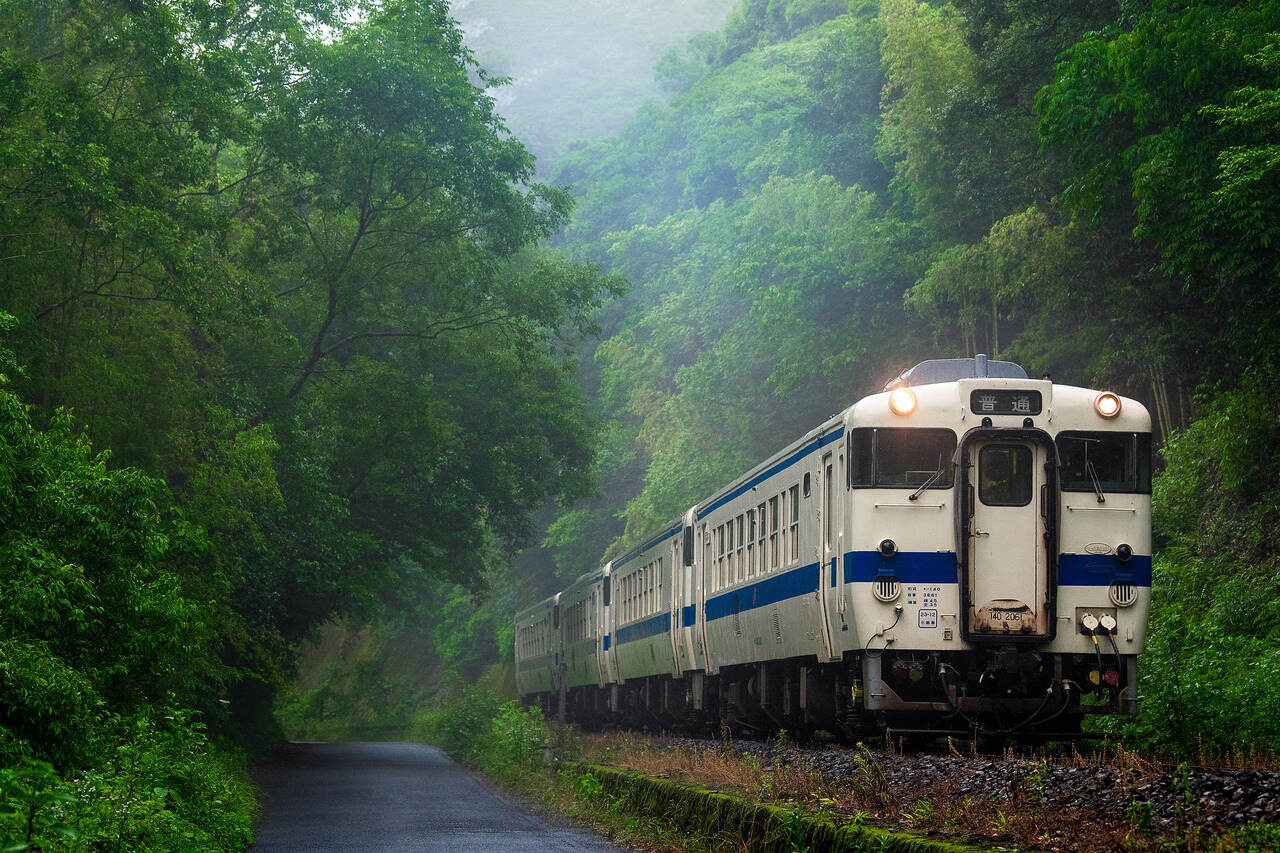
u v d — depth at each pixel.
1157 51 21.23
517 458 41.25
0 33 21.50
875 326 43.88
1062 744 15.49
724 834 11.80
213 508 22.89
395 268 33.34
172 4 24.44
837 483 16.44
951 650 15.11
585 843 14.74
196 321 22.83
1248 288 22.81
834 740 19.42
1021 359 34.94
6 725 11.60
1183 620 23.16
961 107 35.22
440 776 29.66
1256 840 6.84
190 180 23.80
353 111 29.31
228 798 15.49
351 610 41.19
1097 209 24.41
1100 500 15.34
